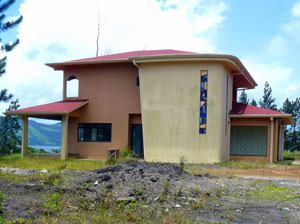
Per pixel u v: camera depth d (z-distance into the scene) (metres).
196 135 19.23
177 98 19.61
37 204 7.41
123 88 22.33
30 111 21.23
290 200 8.88
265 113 20.70
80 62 22.45
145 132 20.05
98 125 22.69
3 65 24.00
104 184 9.16
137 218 6.72
